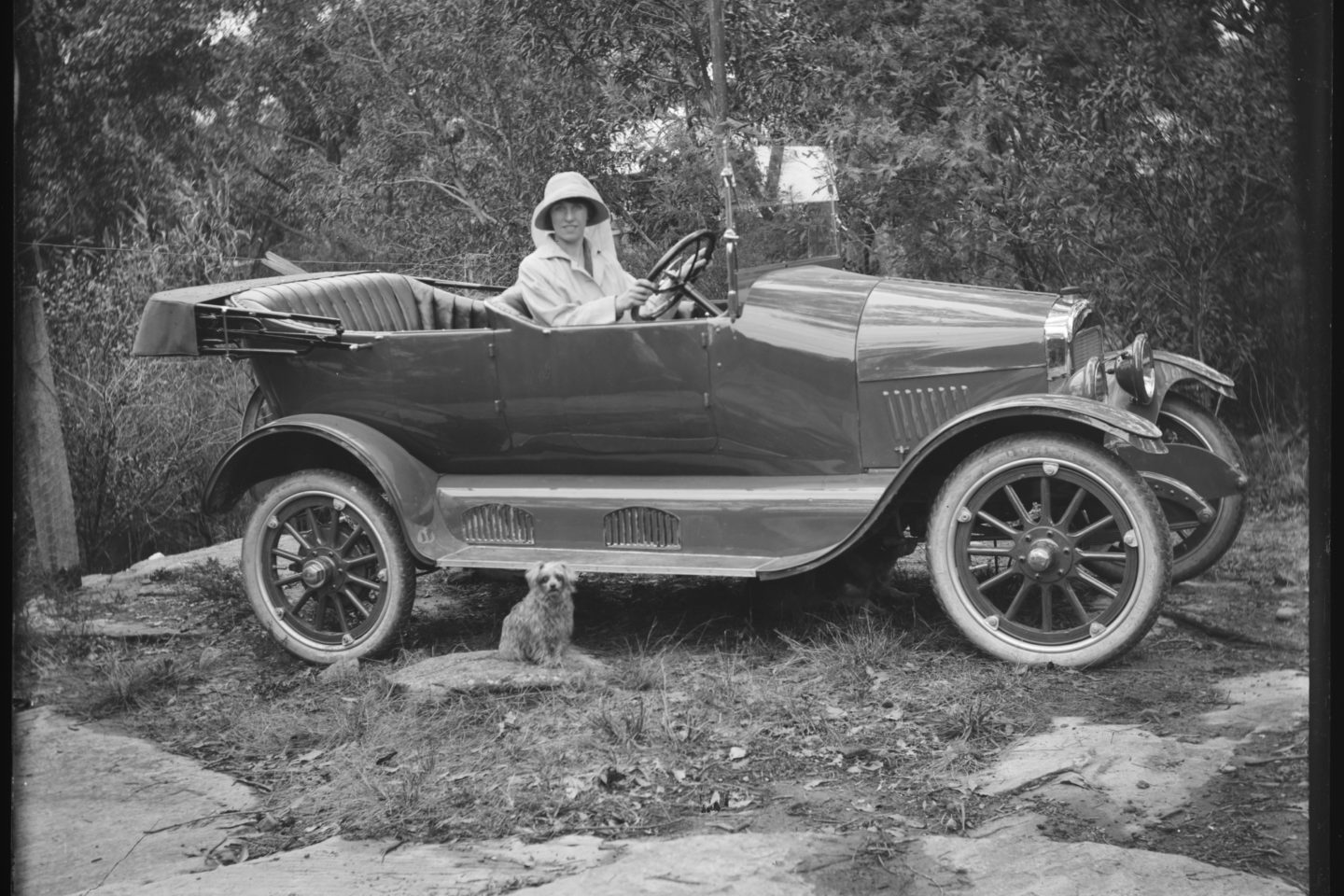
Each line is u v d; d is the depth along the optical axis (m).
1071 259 6.59
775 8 7.79
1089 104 6.35
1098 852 2.39
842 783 2.90
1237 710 3.12
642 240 7.95
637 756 3.11
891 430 3.84
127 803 2.97
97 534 6.78
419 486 4.23
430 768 3.10
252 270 10.25
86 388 6.73
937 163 6.55
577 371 4.07
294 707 3.76
